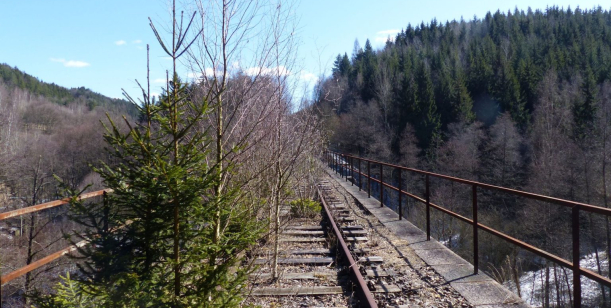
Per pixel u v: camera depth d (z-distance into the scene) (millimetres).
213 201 3424
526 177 27250
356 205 12180
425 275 5645
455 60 60875
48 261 2969
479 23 94250
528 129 32719
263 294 5207
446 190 26062
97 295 2893
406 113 46125
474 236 5609
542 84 39125
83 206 3191
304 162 9117
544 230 17562
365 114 45250
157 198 3191
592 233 16750
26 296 3287
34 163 15344
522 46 58656
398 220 9531
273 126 5590
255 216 4883
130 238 3174
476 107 47062
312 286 5578
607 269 16078
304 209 10258
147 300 3008
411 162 37281
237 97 4945
